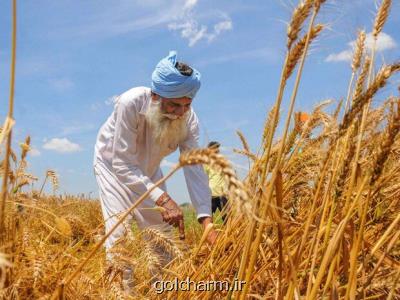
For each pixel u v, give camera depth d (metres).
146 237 2.64
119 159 3.74
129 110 3.67
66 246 2.56
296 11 1.60
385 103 2.09
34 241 2.32
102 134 4.08
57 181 2.66
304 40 1.63
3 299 1.91
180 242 2.47
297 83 1.61
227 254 2.58
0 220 1.60
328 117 2.13
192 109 4.07
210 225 2.52
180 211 3.40
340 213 2.07
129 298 2.36
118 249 2.42
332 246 1.76
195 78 3.59
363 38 1.84
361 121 1.89
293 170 2.41
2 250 1.84
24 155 2.29
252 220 1.74
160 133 3.72
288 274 1.91
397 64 1.68
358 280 2.11
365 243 2.20
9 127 1.51
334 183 1.87
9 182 2.12
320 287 2.18
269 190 1.67
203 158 1.31
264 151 2.17
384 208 2.31
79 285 2.29
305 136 2.16
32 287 2.09
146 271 2.49
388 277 2.09
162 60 3.62
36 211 2.49
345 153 1.85
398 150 2.28
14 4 1.50
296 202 2.64
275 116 1.67
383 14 1.76
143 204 3.73
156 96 3.68
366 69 1.80
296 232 2.28
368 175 1.76
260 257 2.54
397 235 1.91
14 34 1.51
